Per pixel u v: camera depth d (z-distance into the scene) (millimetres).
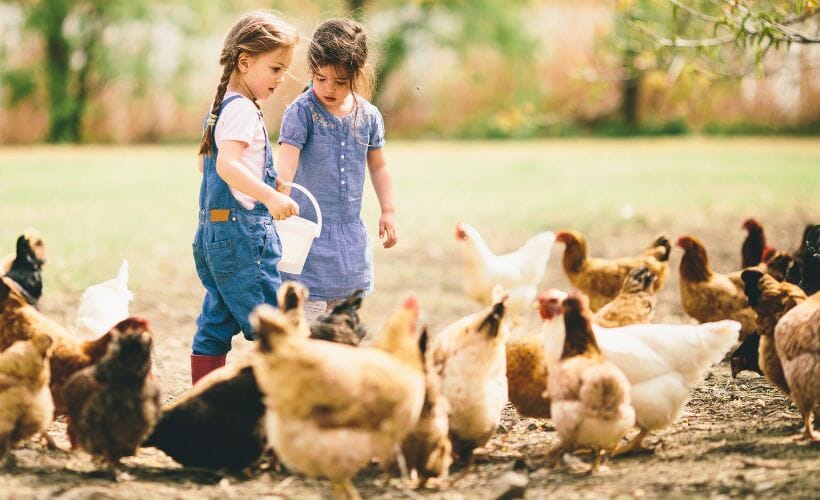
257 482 4672
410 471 4676
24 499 4133
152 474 4754
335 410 3992
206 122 5465
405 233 15547
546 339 5117
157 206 18766
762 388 6590
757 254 8758
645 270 6207
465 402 4816
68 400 4598
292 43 5523
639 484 4527
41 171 26062
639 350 5059
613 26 17422
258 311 4031
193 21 38438
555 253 13773
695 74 8172
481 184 23000
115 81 38688
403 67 41438
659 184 22156
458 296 10586
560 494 4402
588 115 41562
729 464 4789
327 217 5980
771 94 37500
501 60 41469
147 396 4445
